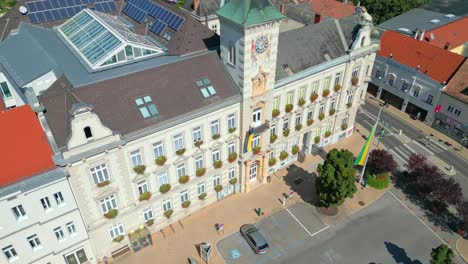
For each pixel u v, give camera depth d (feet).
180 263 148.36
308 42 177.68
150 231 157.38
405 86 239.30
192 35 179.73
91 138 119.75
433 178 172.04
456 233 163.84
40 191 116.88
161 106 137.18
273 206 174.40
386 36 250.78
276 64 164.66
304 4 263.70
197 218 166.81
